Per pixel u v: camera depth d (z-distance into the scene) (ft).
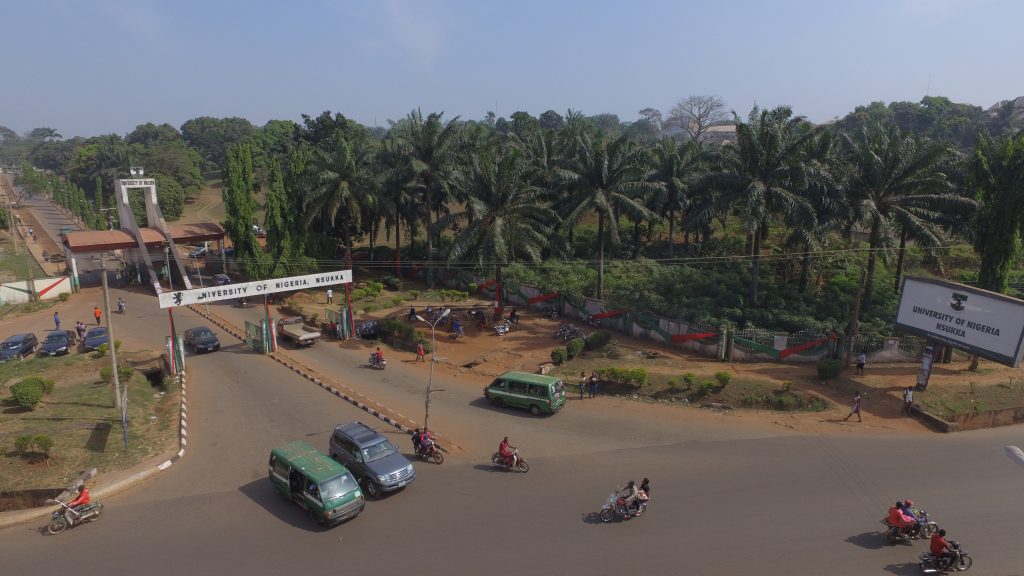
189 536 60.34
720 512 64.34
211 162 561.43
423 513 64.54
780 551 57.06
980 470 74.38
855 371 109.19
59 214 400.26
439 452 77.71
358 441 71.31
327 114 296.92
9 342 125.70
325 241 207.21
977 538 59.06
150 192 190.90
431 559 55.93
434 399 102.12
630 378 103.96
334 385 108.17
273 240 191.31
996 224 117.70
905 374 107.96
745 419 92.22
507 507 65.67
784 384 100.17
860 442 83.20
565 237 207.31
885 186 138.31
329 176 180.65
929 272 177.47
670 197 199.00
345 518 61.21
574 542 58.54
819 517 63.31
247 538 59.93
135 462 76.18
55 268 227.61
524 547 57.77
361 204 193.06
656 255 209.56
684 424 90.33
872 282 141.38
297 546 58.39
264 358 127.24
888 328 123.75
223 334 147.54
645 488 63.77
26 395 87.04
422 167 179.52
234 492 69.62
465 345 135.03
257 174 391.04
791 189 138.10
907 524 57.62
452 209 307.99
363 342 140.56
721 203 137.28
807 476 72.90
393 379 113.29
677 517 63.31
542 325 149.28
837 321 129.70
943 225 152.56
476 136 209.36
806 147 136.46
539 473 74.18
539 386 93.50
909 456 78.59
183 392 103.09
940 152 132.16
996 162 121.49
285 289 129.49
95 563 55.98
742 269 172.24
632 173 156.46
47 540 59.98
